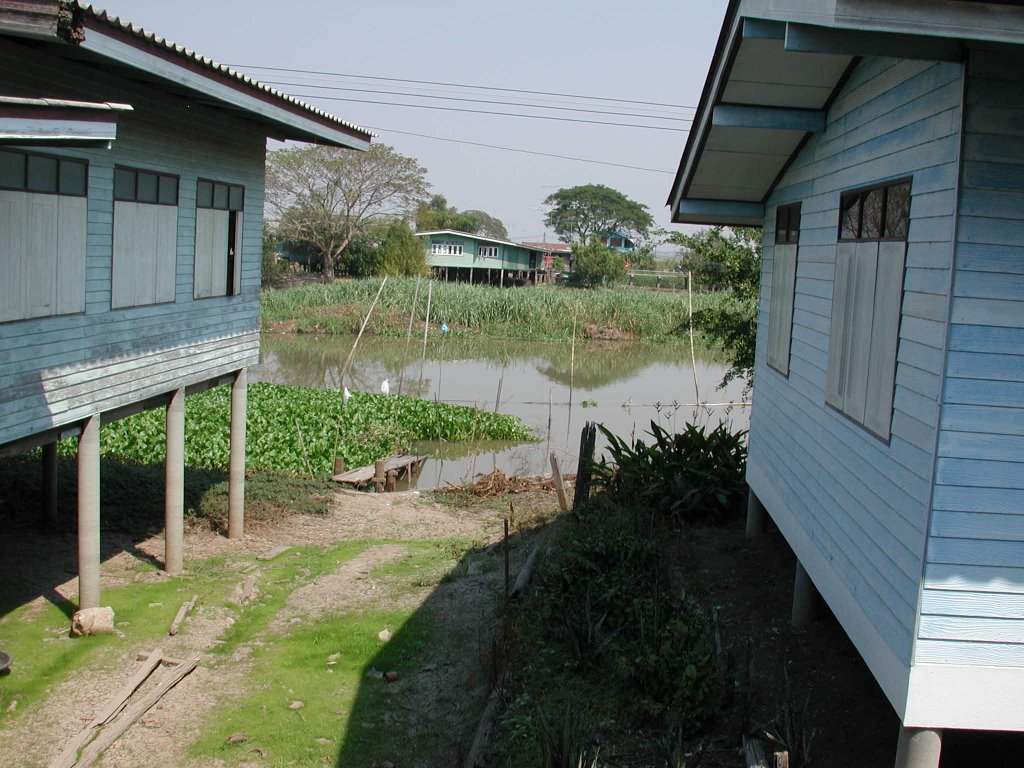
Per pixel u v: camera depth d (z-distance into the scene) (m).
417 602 11.62
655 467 13.82
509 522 15.72
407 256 62.09
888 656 5.65
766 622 9.02
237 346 13.64
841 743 6.95
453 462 22.16
